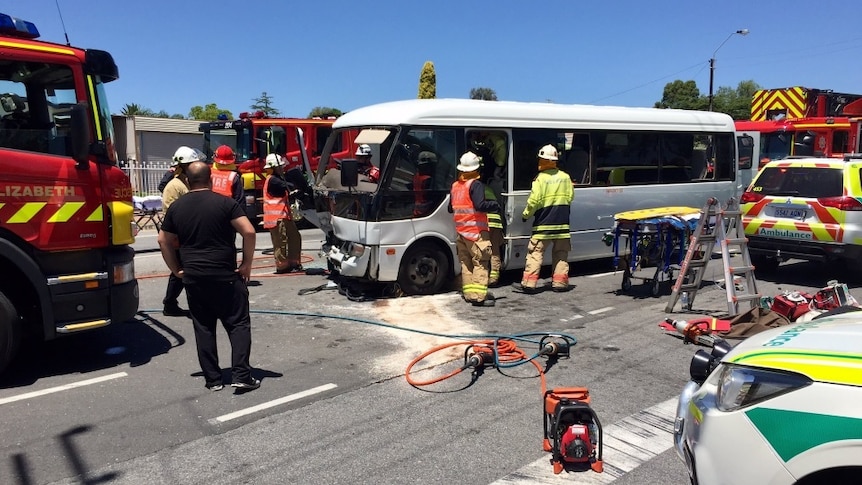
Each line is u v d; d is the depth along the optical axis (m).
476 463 3.88
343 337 6.57
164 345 6.34
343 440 4.22
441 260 8.38
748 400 2.65
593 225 9.41
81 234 5.32
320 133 15.87
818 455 2.36
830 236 8.36
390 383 5.27
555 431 3.76
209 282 4.89
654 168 10.12
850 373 2.44
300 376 5.44
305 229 16.45
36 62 5.09
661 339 6.44
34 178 5.07
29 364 5.75
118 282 5.56
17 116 5.08
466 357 5.59
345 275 8.05
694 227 8.30
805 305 6.59
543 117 8.84
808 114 18.59
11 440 4.23
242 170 15.11
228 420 4.55
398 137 7.73
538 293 8.51
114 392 5.09
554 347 5.72
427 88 30.16
